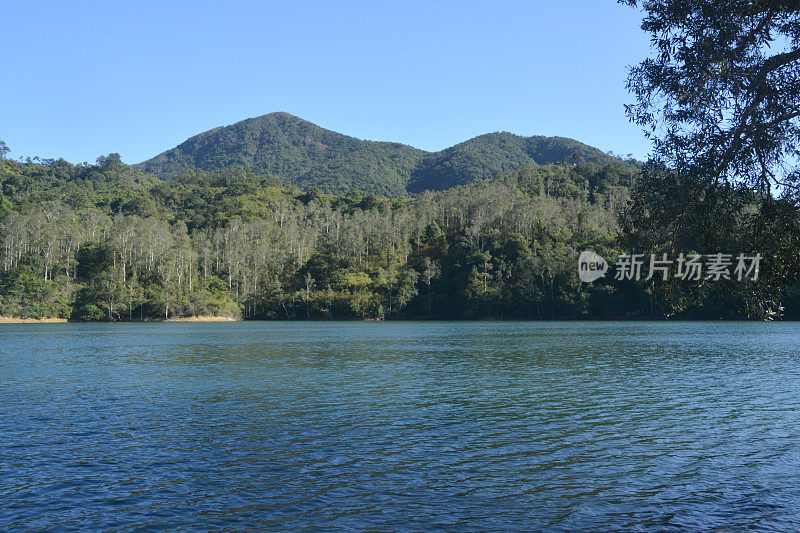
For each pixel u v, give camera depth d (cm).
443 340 7619
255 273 18700
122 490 1555
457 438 2109
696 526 1312
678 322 13188
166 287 16538
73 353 5881
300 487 1577
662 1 1276
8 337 8862
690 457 1853
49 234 17100
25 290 15438
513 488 1568
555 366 4403
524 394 3089
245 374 4034
